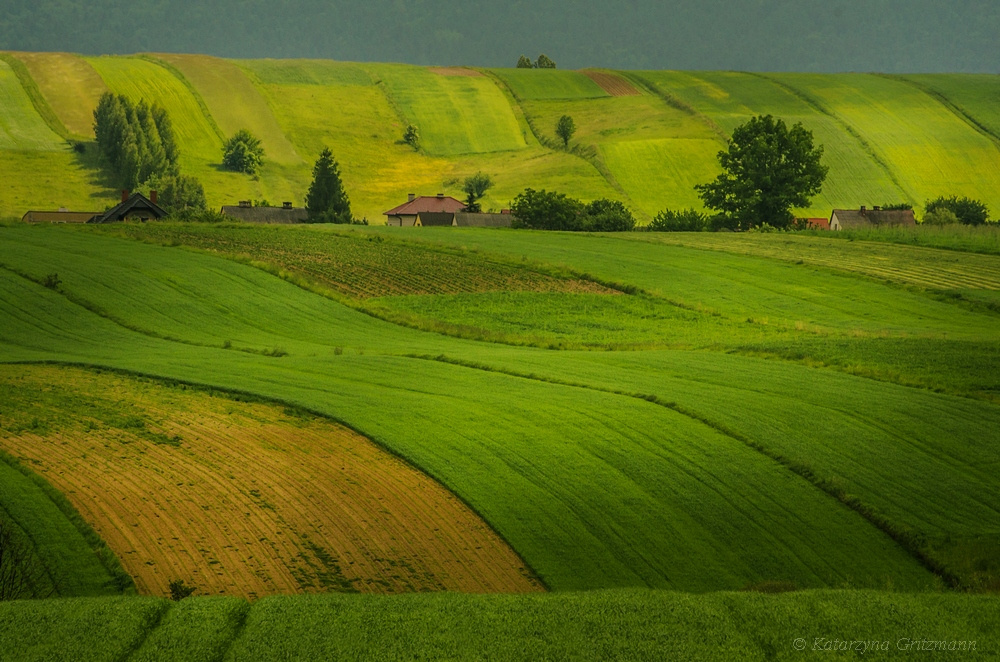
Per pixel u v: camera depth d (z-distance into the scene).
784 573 74.69
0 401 108.31
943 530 81.81
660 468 92.31
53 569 69.50
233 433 99.56
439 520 80.56
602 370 129.88
